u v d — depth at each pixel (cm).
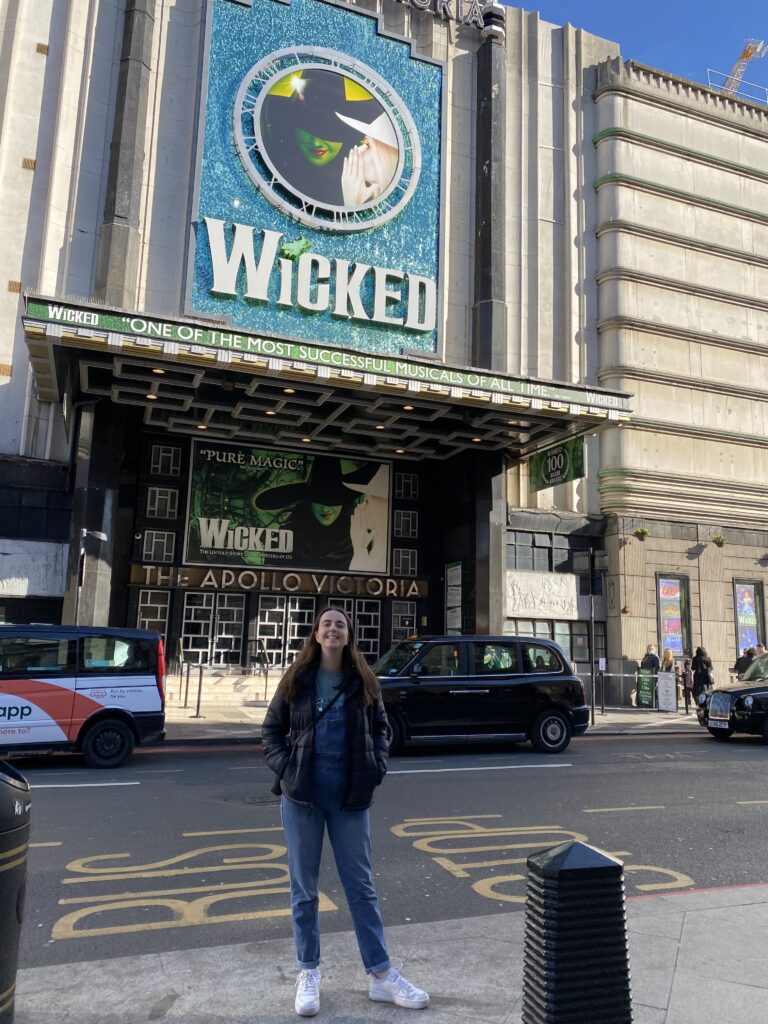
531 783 967
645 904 507
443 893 544
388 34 2109
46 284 1781
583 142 2442
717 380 2462
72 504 1788
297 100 1964
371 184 2014
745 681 1566
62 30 1902
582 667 2222
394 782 959
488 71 2230
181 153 1902
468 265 2162
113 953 434
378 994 358
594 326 2364
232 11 1945
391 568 2127
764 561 2448
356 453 2120
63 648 1075
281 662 1994
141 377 1552
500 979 382
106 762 1070
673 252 2470
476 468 2053
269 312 1870
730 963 406
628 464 2298
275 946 430
